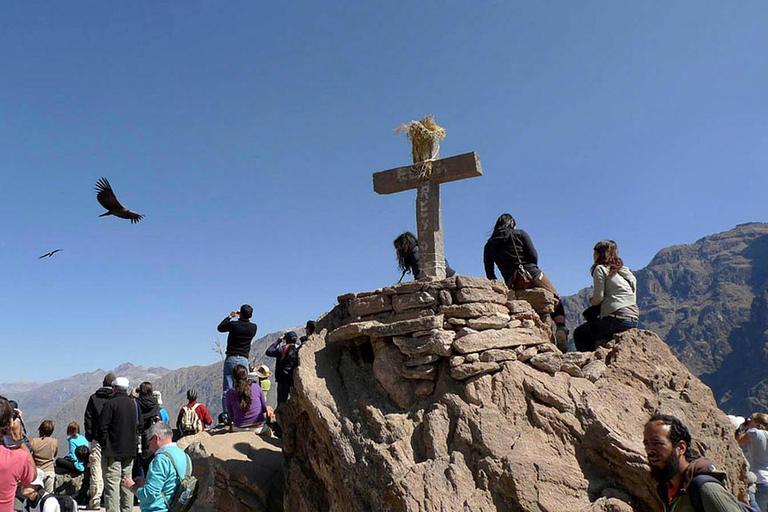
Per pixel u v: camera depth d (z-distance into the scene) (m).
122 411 8.78
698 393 6.38
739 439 8.75
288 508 7.07
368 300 7.05
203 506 7.74
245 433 9.20
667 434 3.90
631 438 5.61
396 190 8.40
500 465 5.49
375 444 6.04
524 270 8.00
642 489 5.33
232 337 11.23
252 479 7.70
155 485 6.03
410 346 6.52
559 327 8.04
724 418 6.27
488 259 8.50
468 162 7.87
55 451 10.41
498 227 8.41
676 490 3.83
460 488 5.44
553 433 5.76
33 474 5.91
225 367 11.19
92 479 10.93
